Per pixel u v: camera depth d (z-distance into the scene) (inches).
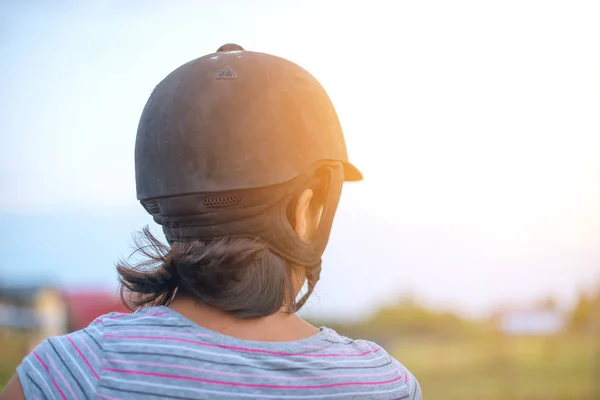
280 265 42.7
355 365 44.5
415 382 49.0
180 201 41.9
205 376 40.6
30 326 440.1
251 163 41.2
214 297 41.7
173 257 42.8
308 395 41.8
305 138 42.8
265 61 44.2
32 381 40.5
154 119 43.1
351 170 49.6
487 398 415.2
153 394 39.8
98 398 39.6
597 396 406.6
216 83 42.4
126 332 42.1
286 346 42.9
